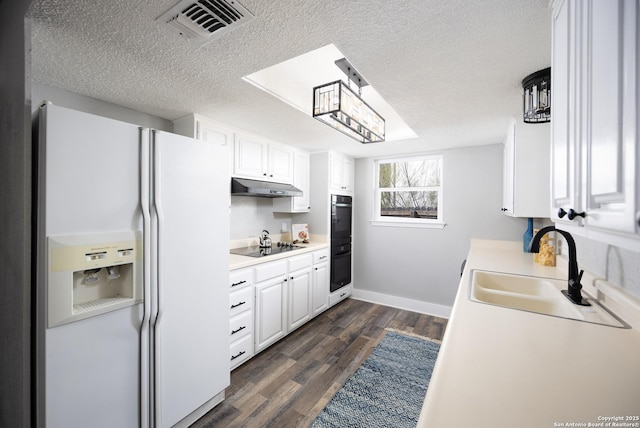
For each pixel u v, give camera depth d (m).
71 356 1.19
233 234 3.10
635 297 1.04
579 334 0.93
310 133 2.83
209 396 1.77
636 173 0.43
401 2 1.03
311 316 3.29
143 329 1.42
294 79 2.14
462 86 1.72
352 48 1.34
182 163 1.61
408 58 1.42
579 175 0.69
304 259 3.16
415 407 1.86
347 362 2.41
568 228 0.82
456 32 1.21
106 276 1.36
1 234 1.33
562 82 0.84
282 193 2.96
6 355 1.29
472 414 0.55
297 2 1.04
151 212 1.46
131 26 1.20
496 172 3.24
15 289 1.21
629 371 0.71
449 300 3.52
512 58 1.40
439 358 0.78
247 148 2.77
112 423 1.32
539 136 2.00
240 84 1.76
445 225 3.54
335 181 3.78
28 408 1.15
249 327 2.41
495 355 0.79
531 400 0.59
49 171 1.12
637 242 0.46
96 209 1.26
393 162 4.02
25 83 1.15
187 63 1.51
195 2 1.05
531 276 1.77
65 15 1.13
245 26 1.19
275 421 1.73
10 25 1.27
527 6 1.04
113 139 1.31
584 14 0.66
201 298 1.72
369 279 4.10
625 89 0.47
